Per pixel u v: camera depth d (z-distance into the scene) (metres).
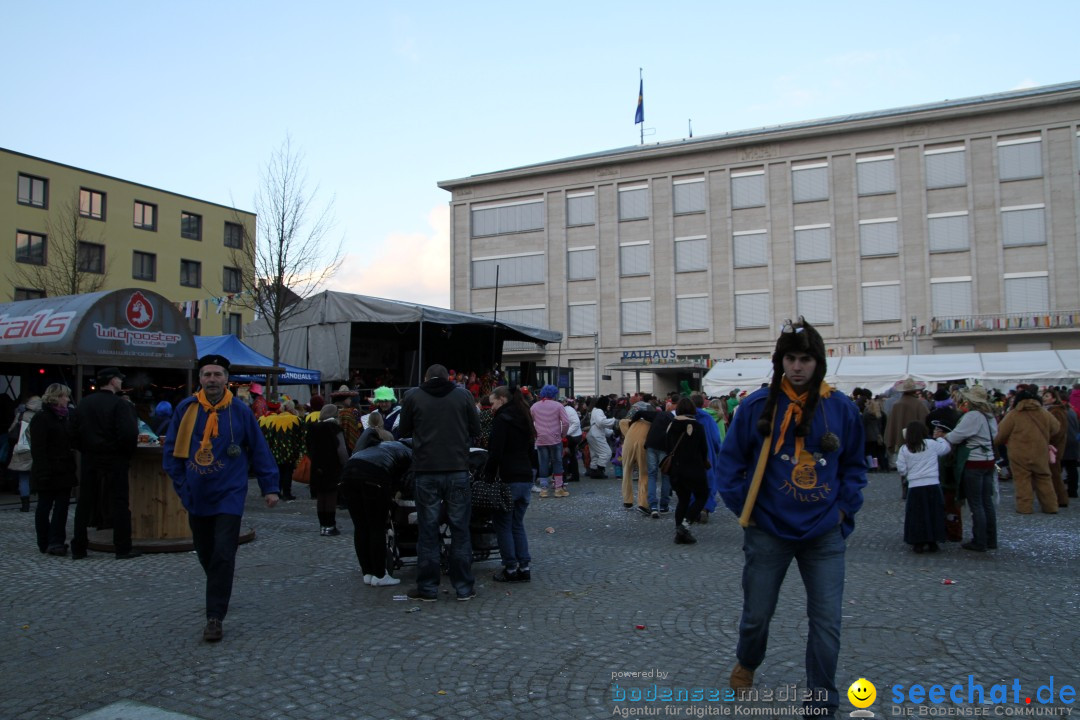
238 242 48.25
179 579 7.10
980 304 38.84
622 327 44.97
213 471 5.36
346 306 17.77
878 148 40.81
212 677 4.52
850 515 3.70
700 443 8.91
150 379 17.27
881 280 40.44
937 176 40.00
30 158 38.75
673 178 44.47
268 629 5.48
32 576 7.24
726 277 42.94
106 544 8.34
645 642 5.13
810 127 41.56
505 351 46.97
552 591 6.60
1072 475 13.19
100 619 5.77
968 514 11.45
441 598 6.38
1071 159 37.94
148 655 4.93
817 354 3.66
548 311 46.59
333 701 4.15
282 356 18.92
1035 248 38.28
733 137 42.91
